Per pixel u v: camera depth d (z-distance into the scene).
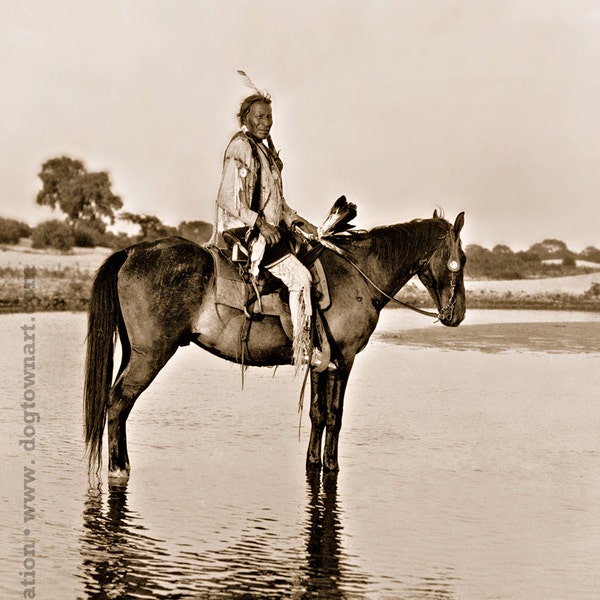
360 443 12.12
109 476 10.10
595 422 13.75
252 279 9.91
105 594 7.06
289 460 11.17
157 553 7.94
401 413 14.20
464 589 7.33
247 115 10.41
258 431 12.75
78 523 8.69
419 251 10.88
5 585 7.17
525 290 41.19
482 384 17.20
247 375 18.17
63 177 43.12
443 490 10.02
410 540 8.41
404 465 11.02
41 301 32.28
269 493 9.78
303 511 9.19
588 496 9.87
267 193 10.34
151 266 9.86
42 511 9.01
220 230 10.36
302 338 9.91
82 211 43.66
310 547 8.18
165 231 42.84
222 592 7.16
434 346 23.41
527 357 21.41
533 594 7.26
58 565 7.62
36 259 40.59
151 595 7.06
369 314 10.59
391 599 7.11
